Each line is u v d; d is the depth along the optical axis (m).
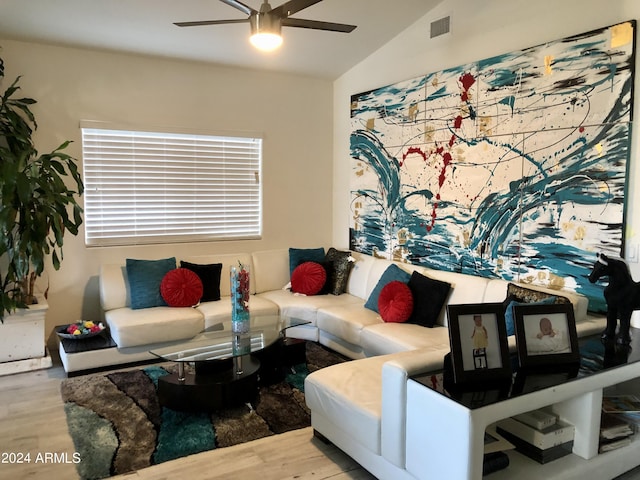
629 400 2.72
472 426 1.91
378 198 5.12
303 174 5.70
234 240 5.36
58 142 4.43
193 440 2.88
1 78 4.17
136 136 4.78
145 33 4.25
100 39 4.30
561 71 3.33
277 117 5.48
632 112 2.98
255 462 2.68
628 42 2.96
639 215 2.97
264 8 2.84
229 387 3.20
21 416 3.17
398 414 2.23
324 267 5.01
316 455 2.76
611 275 2.76
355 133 5.41
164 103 4.85
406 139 4.68
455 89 4.13
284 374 3.84
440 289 3.84
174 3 3.80
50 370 3.97
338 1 4.04
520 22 3.61
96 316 4.71
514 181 3.69
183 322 4.08
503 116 3.74
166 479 2.51
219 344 3.34
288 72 5.42
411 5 4.21
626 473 2.58
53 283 4.51
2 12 3.77
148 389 3.59
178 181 5.02
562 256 3.39
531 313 2.48
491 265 3.91
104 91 4.57
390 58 4.84
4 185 3.40
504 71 3.71
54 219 3.69
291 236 5.70
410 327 3.79
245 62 5.04
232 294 3.55
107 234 4.73
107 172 4.68
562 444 2.37
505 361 2.28
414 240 4.66
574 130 3.28
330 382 2.74
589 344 2.75
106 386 3.64
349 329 4.02
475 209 4.02
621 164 3.04
